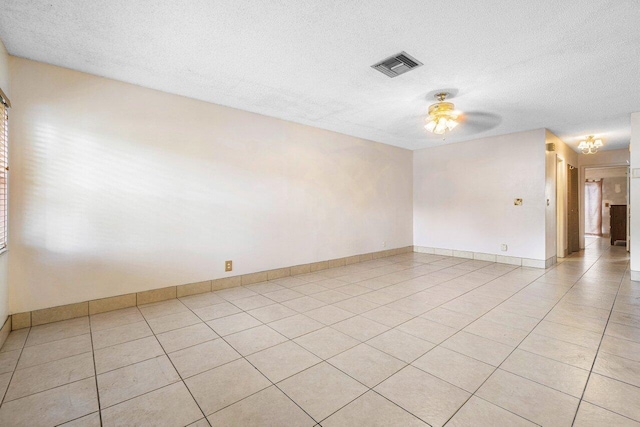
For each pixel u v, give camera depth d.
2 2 1.92
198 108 3.63
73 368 2.02
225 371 1.99
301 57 2.65
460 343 2.37
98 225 3.00
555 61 2.69
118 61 2.72
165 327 2.68
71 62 2.73
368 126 4.84
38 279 2.72
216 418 1.56
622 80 3.09
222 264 3.85
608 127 4.95
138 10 2.02
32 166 2.68
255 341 2.42
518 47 2.46
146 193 3.28
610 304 3.26
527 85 3.22
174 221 3.47
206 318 2.89
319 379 1.90
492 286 3.98
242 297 3.53
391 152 6.27
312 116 4.31
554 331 2.57
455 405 1.65
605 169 10.04
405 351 2.25
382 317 2.92
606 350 2.24
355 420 1.54
